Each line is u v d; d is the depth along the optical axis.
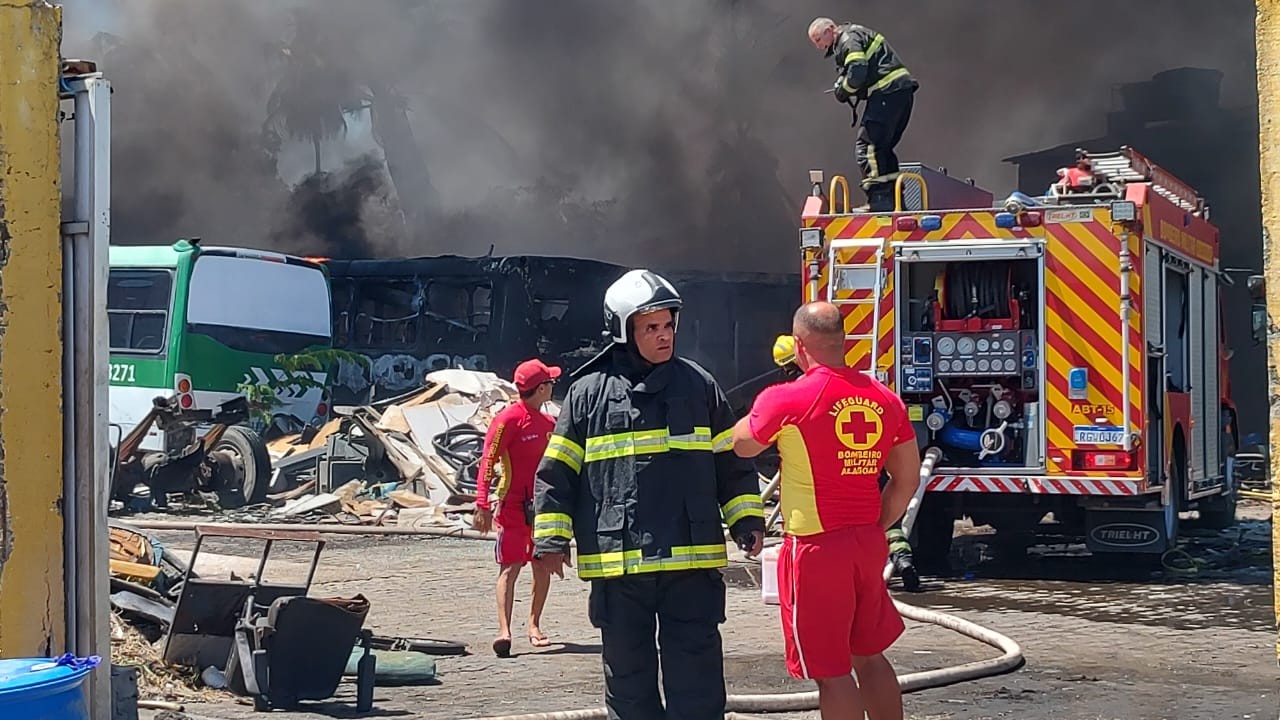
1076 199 9.74
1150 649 7.18
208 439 15.18
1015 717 5.54
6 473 4.11
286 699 5.64
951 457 10.09
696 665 4.11
